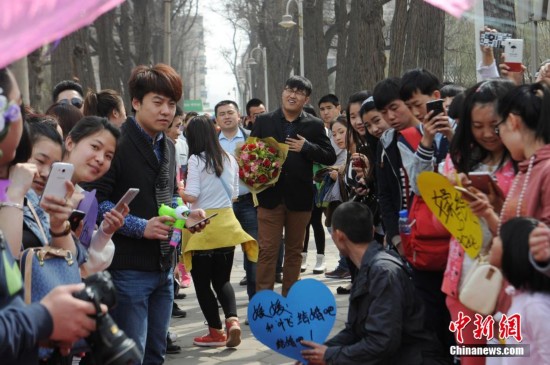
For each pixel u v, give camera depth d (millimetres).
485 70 6086
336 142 9367
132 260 4816
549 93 3654
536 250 3207
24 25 2152
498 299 3734
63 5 2186
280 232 7625
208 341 7066
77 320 2482
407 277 4191
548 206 3479
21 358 2635
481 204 3730
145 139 4965
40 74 17828
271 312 4586
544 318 3232
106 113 6496
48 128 4066
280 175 7578
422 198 4422
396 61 17344
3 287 2516
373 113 6012
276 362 6512
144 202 4941
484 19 6703
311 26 31062
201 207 6887
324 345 4363
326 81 31141
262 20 39719
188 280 10062
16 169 3352
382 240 6523
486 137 4059
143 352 4867
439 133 4953
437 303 4738
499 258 3373
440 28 16359
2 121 2635
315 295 4562
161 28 39062
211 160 6906
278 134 7730
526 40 7492
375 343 4031
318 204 9258
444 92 6113
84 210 4211
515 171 4062
